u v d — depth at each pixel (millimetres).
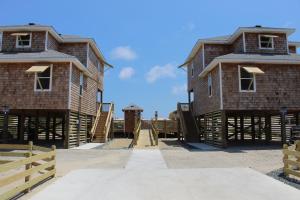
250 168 11586
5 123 20609
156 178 9812
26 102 20766
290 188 8359
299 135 21969
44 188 8539
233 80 20844
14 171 11234
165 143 26094
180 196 7602
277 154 16328
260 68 21281
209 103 24031
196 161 13859
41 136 31672
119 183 9109
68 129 20594
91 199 7391
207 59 26625
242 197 7473
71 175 10383
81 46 26812
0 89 20969
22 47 24328
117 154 16750
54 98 20719
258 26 24906
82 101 24531
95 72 29875
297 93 21328
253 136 27578
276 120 27906
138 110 35969
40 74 21531
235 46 26234
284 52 24891
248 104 20719
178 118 30562
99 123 29047
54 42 26094
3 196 6781
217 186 8641
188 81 34156
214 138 23016
